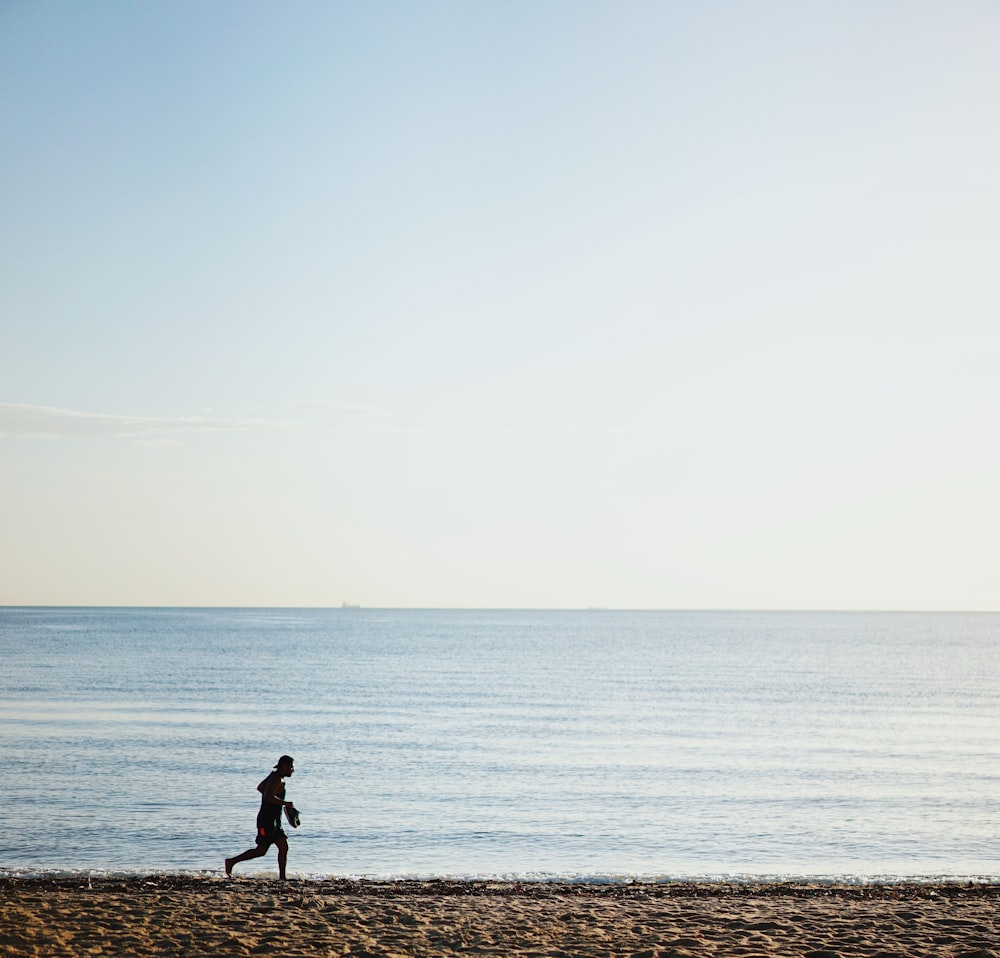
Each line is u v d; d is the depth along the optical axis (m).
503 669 93.19
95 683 68.06
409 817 25.06
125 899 13.09
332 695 62.66
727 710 57.34
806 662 112.69
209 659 99.38
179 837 22.12
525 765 34.47
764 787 30.25
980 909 13.62
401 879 17.34
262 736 41.31
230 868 15.86
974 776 32.94
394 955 10.34
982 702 64.31
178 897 13.37
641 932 11.77
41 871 17.23
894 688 75.94
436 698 61.94
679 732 46.03
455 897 14.43
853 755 38.50
